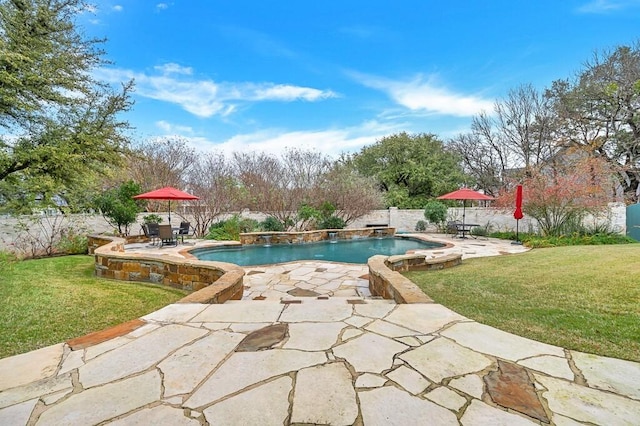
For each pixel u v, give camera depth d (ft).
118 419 5.14
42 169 28.45
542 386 6.13
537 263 20.49
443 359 7.13
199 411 5.33
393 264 19.29
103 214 36.73
